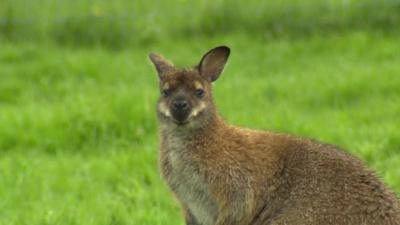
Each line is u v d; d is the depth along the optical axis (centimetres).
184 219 1268
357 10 2689
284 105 2008
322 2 2770
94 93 2136
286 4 2786
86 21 2753
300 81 2183
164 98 1241
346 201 1120
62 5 2934
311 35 2633
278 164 1184
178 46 2623
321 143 1198
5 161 1744
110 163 1711
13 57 2517
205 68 1267
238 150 1196
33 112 1967
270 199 1180
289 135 1221
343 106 2014
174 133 1217
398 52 2375
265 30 2692
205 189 1212
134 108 1906
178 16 2841
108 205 1523
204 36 2706
